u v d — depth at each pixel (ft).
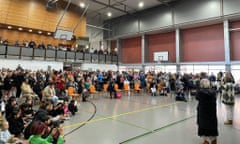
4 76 22.17
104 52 48.37
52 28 43.14
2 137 8.97
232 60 37.86
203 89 10.03
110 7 48.47
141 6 47.91
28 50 33.73
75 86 25.12
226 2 36.19
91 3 46.19
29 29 40.55
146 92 35.96
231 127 13.35
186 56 44.91
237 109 20.15
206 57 41.37
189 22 41.11
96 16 56.59
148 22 48.80
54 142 8.65
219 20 38.24
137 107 21.21
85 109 19.99
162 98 29.12
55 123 10.31
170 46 47.83
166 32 48.80
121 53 58.95
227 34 37.60
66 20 45.75
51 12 42.96
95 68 45.16
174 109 20.03
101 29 60.80
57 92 20.95
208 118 9.66
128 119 15.66
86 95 26.25
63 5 45.34
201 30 42.63
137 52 54.85
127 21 54.08
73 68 40.55
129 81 33.99
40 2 41.14
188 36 44.75
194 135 11.69
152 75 36.86
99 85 30.40
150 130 12.69
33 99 20.67
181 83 29.09
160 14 46.50
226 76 14.55
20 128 11.02
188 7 41.47
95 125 13.84
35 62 34.58
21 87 20.51
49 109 13.64
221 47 39.27
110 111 18.95
